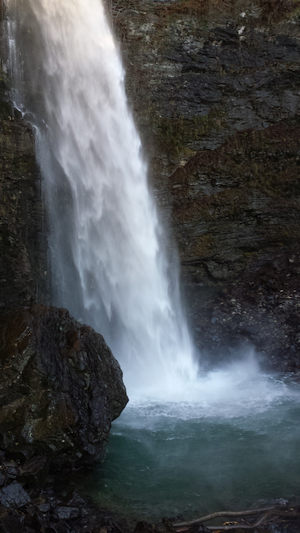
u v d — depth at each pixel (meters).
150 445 6.98
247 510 5.39
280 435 7.22
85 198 10.40
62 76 10.30
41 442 5.80
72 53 10.52
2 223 8.38
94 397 6.39
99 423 6.28
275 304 11.77
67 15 10.49
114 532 5.05
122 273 10.93
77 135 10.45
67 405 6.03
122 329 10.70
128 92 11.61
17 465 5.61
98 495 5.77
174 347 11.14
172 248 11.98
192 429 7.46
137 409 8.23
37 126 9.58
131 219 11.27
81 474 6.20
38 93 9.80
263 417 7.86
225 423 7.66
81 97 10.66
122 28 11.54
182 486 5.97
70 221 10.03
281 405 8.35
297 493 5.77
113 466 6.42
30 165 9.09
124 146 11.37
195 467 6.39
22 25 9.59
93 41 10.95
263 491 5.83
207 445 6.96
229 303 12.02
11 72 9.27
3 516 4.75
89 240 10.38
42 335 6.42
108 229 10.80
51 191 9.63
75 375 6.38
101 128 10.95
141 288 11.26
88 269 10.27
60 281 9.67
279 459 6.55
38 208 9.25
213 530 5.05
